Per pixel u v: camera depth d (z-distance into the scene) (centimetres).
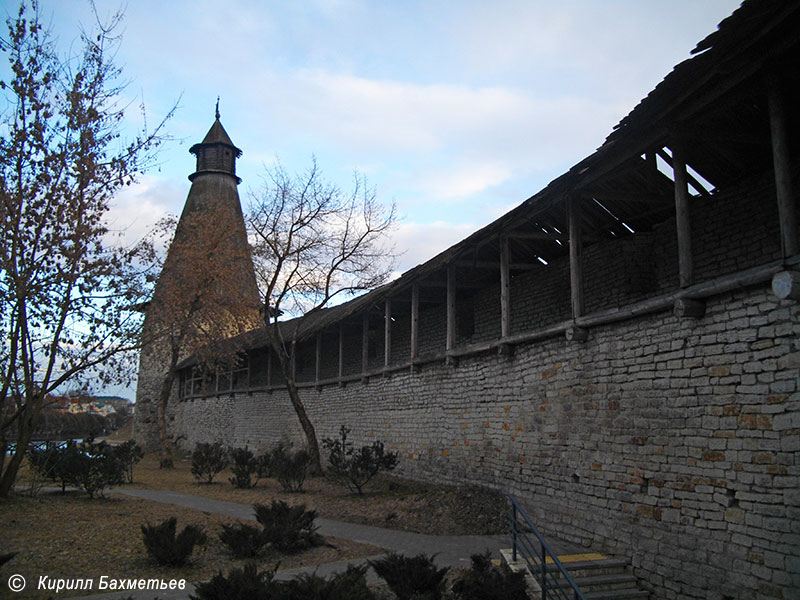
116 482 1488
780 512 672
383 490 1591
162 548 846
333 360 2573
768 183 987
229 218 2661
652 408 877
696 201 1121
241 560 907
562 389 1098
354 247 2286
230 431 3153
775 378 693
